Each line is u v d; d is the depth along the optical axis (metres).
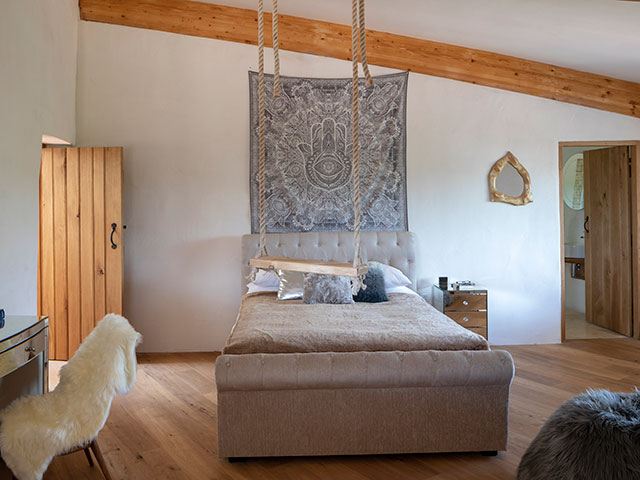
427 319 3.46
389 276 4.70
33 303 4.00
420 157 5.13
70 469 2.68
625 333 5.57
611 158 5.72
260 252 2.46
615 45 4.20
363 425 2.80
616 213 5.68
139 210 4.97
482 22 4.21
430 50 4.97
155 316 5.00
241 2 4.80
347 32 4.96
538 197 5.19
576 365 4.48
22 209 3.84
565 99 5.08
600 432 2.29
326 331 3.08
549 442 2.44
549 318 5.25
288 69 5.02
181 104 4.98
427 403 2.81
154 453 2.87
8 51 3.61
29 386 2.70
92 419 2.32
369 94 5.05
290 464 2.78
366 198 5.09
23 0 3.84
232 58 5.00
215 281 5.03
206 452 2.90
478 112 5.14
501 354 2.80
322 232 5.04
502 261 5.20
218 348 5.05
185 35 4.97
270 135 5.00
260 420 2.77
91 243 4.74
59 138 4.54
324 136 5.04
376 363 2.74
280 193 5.02
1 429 2.16
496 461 2.81
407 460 2.83
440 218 5.16
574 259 6.80
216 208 5.02
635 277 5.42
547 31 4.15
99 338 2.40
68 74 4.73
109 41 4.93
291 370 2.72
